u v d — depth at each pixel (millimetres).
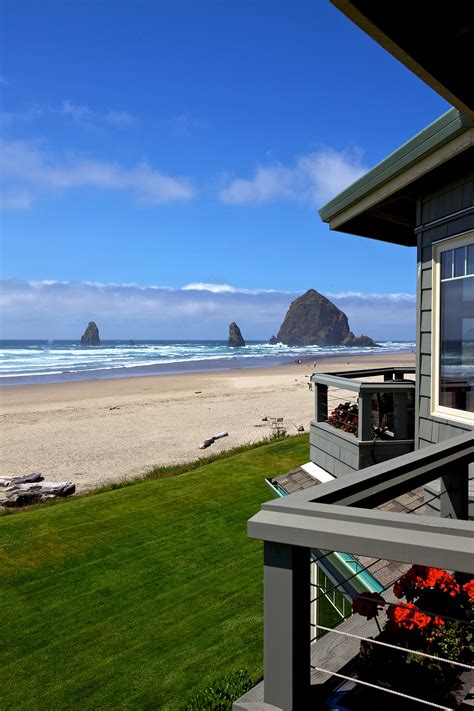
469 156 4137
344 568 3969
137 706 4465
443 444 2486
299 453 12945
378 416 6363
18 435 20531
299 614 1468
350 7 1766
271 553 1471
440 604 2117
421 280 5145
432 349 4934
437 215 4867
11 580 6738
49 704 4531
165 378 46656
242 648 5207
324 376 6551
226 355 97375
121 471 14773
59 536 8133
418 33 2008
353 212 5797
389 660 1979
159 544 7738
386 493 1935
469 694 1857
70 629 5633
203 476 11312
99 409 27578
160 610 5965
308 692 1508
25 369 58000
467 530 1274
